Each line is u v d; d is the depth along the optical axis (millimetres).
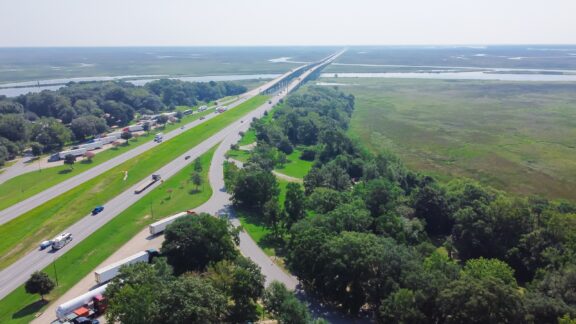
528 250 135000
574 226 134000
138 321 89438
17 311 113750
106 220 167625
